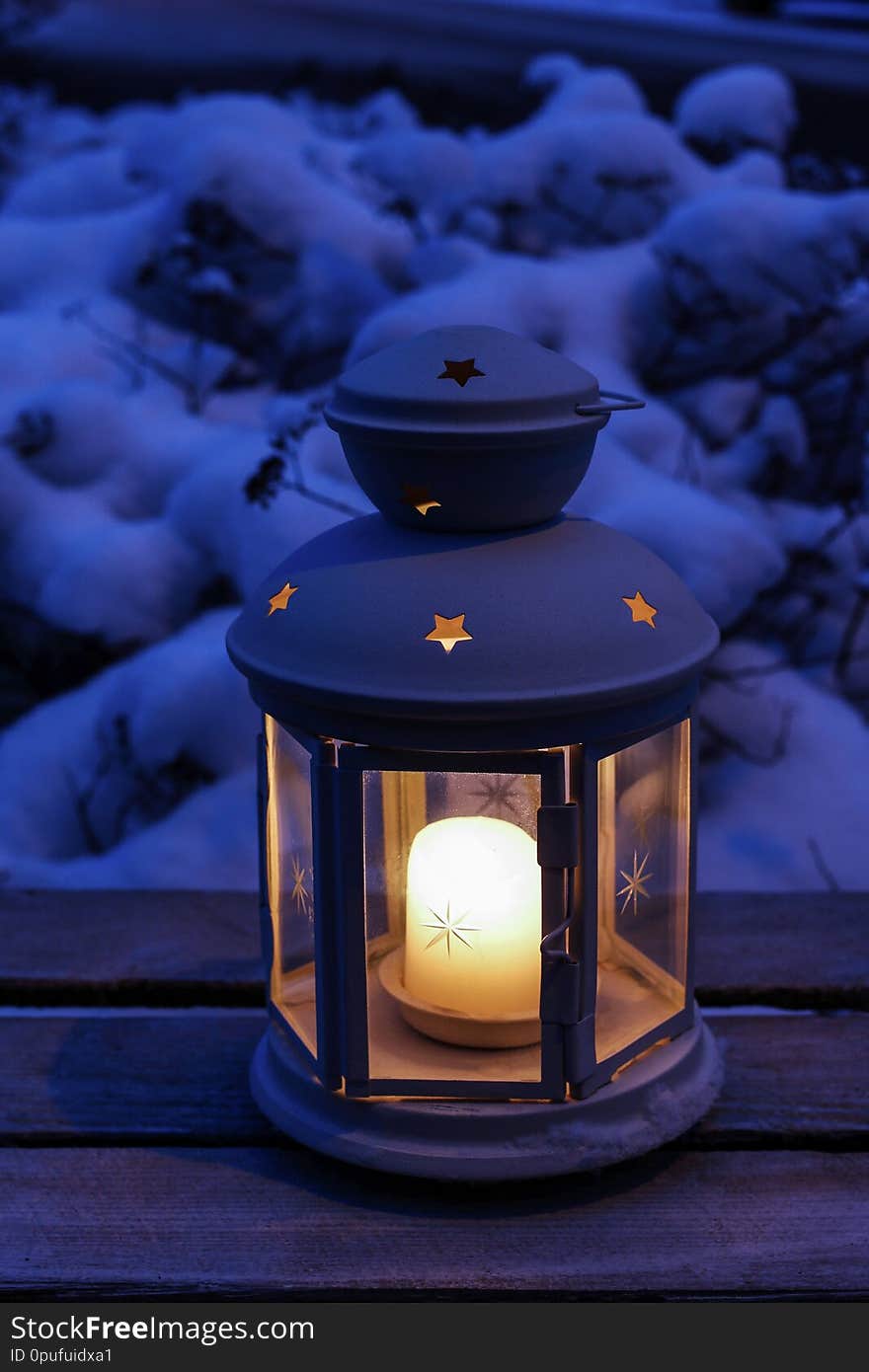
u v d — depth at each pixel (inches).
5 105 92.0
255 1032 31.7
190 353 55.1
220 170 53.6
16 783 44.1
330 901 27.7
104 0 183.2
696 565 41.1
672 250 50.1
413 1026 28.9
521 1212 28.3
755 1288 27.2
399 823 28.4
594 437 27.4
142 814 43.1
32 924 34.0
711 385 53.4
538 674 26.3
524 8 205.3
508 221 57.6
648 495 42.9
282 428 42.4
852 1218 28.3
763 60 171.0
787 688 48.2
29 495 48.1
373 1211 28.4
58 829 43.4
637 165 56.6
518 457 26.6
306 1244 27.9
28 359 53.2
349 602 26.9
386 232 56.7
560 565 27.0
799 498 56.8
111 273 58.4
